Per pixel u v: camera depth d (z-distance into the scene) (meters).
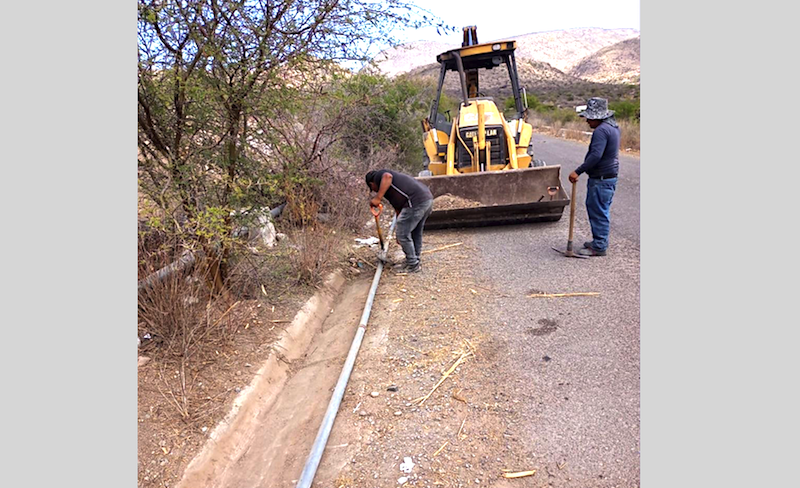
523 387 3.74
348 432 3.40
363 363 4.21
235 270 5.06
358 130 8.64
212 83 4.32
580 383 3.74
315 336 5.04
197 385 3.82
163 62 4.10
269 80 4.65
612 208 8.62
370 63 5.25
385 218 8.84
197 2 3.90
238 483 3.19
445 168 9.02
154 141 4.32
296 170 5.84
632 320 4.60
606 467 2.97
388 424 3.44
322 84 5.32
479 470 3.01
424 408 3.58
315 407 3.76
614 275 5.64
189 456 3.19
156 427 3.37
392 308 5.20
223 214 4.37
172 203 4.32
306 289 5.59
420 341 4.48
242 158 4.85
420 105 11.49
